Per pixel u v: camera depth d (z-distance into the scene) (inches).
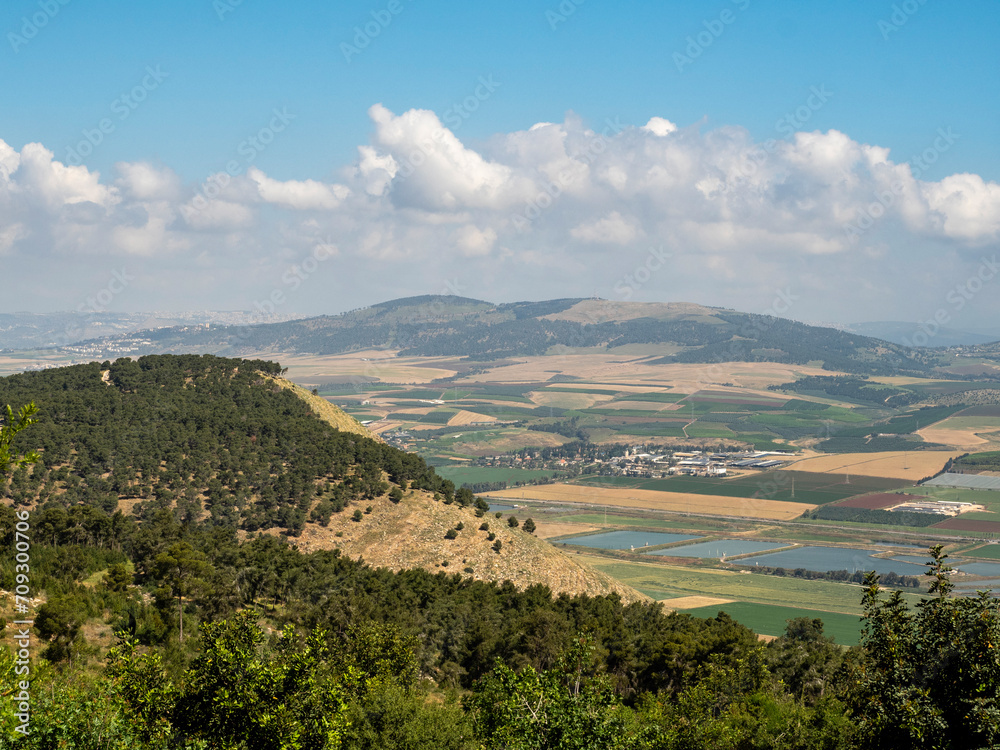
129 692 1238.9
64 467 5226.4
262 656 1274.6
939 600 1197.1
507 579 5216.5
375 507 5787.4
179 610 3191.4
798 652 3191.4
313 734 1237.1
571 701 1296.8
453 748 1768.0
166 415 6279.5
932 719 1116.5
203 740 1203.2
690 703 2144.4
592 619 3821.4
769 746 1950.1
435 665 3454.7
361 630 2738.7
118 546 4114.2
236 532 5128.0
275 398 7273.6
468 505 6264.8
